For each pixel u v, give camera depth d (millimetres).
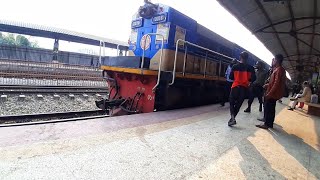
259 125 5602
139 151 3141
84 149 2977
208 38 9305
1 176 2121
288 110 10508
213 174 2693
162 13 7207
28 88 11250
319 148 4316
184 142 3762
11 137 3102
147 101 6859
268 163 3252
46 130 3584
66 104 9578
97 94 11570
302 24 10594
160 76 6602
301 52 18516
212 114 6781
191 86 8156
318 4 8008
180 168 2752
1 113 7523
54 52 22641
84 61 25250
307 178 2875
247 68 5238
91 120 4512
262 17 9695
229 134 4602
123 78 7520
